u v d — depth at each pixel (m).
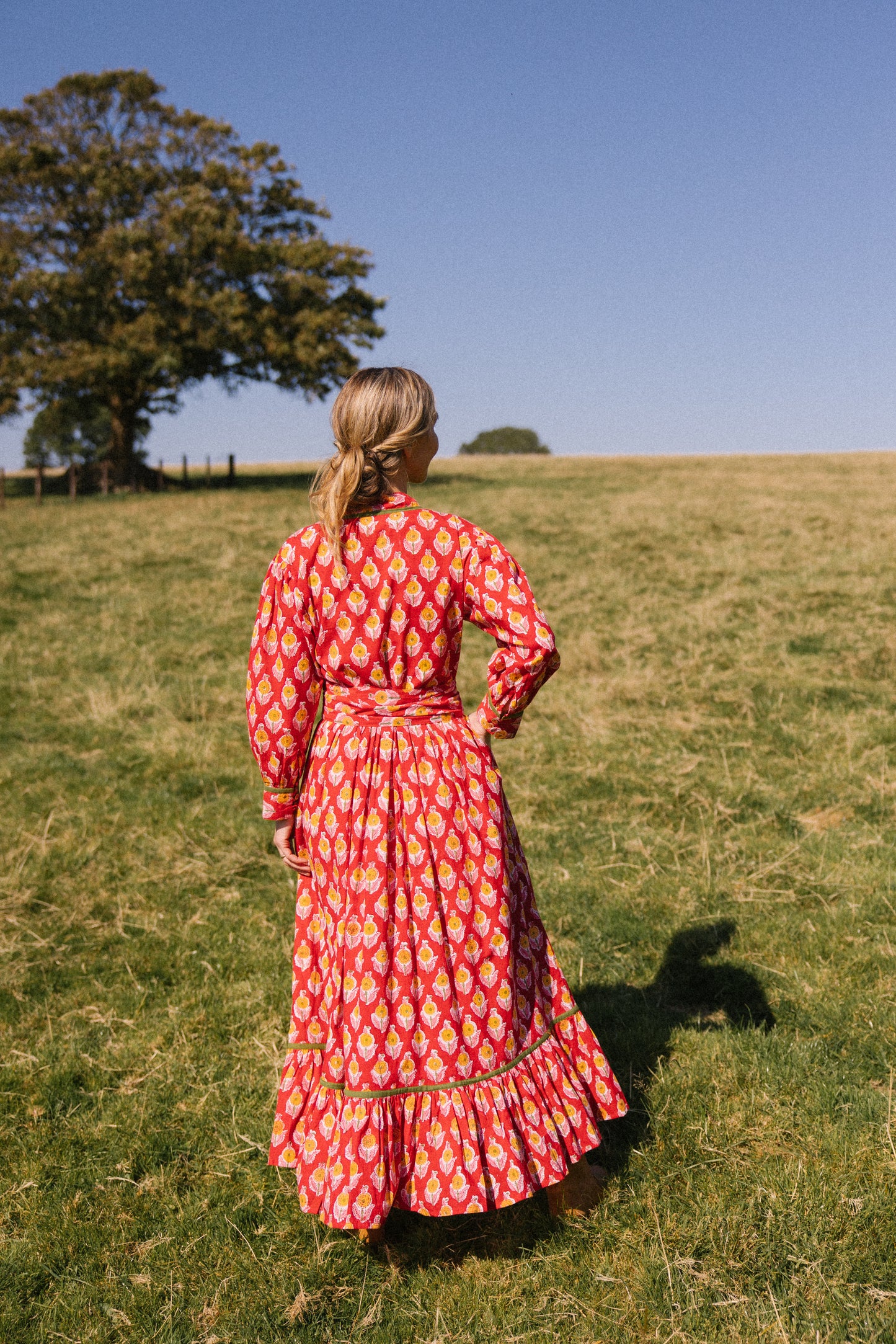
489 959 2.13
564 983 2.35
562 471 32.19
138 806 5.48
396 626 2.08
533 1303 2.09
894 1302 2.00
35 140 32.88
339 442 2.15
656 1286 2.08
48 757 6.41
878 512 16.11
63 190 32.88
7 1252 2.34
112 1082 3.00
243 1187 2.51
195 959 3.74
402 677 2.11
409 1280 2.18
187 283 31.36
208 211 30.56
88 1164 2.62
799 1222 2.21
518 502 20.09
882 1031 2.95
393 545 2.06
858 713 6.29
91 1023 3.32
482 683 7.66
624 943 3.69
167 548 15.08
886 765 5.30
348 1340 2.05
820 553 12.17
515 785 5.46
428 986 2.09
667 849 4.51
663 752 5.79
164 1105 2.85
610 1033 3.03
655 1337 1.98
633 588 10.86
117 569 13.39
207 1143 2.68
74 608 11.17
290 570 2.10
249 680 2.16
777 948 3.56
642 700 6.82
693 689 6.97
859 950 3.46
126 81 32.25
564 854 4.54
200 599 11.45
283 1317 2.11
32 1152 2.68
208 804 5.48
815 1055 2.84
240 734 6.80
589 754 5.83
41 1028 3.31
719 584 10.84
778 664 7.48
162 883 4.46
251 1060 3.05
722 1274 2.10
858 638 7.94
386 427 2.08
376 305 34.34
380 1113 2.07
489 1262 2.21
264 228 34.66
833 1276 2.07
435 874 2.09
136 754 6.45
